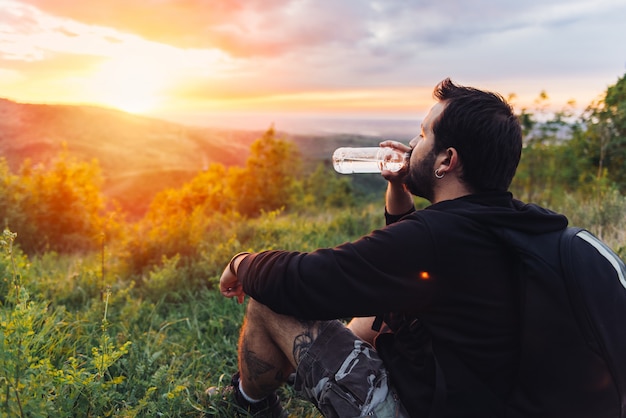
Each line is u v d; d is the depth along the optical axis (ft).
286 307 4.88
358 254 4.53
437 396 4.49
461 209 4.55
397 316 5.17
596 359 3.99
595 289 3.99
